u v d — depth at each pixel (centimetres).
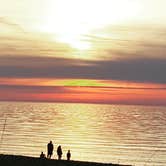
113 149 15812
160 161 13238
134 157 14038
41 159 4781
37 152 14562
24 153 14175
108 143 17650
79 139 19000
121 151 15250
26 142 17188
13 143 16712
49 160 4766
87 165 4628
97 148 16112
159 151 15338
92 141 18325
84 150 15562
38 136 19750
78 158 13712
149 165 12575
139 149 15875
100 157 14000
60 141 18250
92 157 14012
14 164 4444
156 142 18200
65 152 15050
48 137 19575
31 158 4812
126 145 17050
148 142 18212
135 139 19400
